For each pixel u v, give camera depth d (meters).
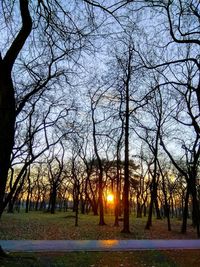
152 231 31.25
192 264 14.06
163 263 13.83
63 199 79.81
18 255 13.12
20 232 26.47
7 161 10.45
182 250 16.80
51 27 10.29
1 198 10.65
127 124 28.50
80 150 49.69
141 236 26.39
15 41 10.12
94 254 14.67
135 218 53.75
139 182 65.31
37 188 78.50
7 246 16.33
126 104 27.17
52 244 17.58
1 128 10.22
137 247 17.30
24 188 70.44
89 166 57.41
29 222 35.12
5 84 10.31
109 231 28.92
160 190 65.62
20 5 9.72
